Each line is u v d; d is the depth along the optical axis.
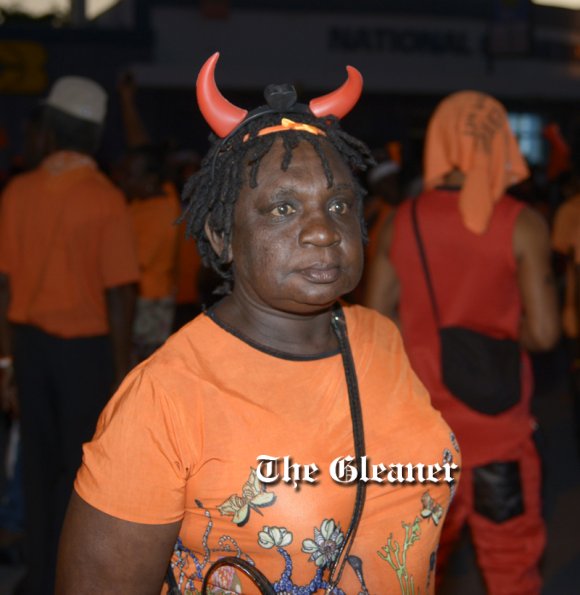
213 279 4.64
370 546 1.45
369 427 1.46
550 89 19.61
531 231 2.82
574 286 4.28
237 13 17.47
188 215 1.51
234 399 1.37
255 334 1.43
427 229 2.86
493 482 2.79
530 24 18.89
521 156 2.98
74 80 3.46
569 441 6.24
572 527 4.65
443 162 2.95
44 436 3.46
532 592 2.86
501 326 2.84
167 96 17.08
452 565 4.06
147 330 5.06
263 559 1.38
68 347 3.38
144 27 16.91
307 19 17.89
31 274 3.38
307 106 1.48
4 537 4.22
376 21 18.36
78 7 18.11
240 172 1.41
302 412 1.40
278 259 1.38
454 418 2.79
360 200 1.47
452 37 18.86
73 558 1.37
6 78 16.17
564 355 8.57
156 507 1.35
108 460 1.35
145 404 1.35
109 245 3.41
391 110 18.84
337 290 1.39
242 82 17.41
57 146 3.40
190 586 1.42
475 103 2.93
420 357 2.83
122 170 5.57
